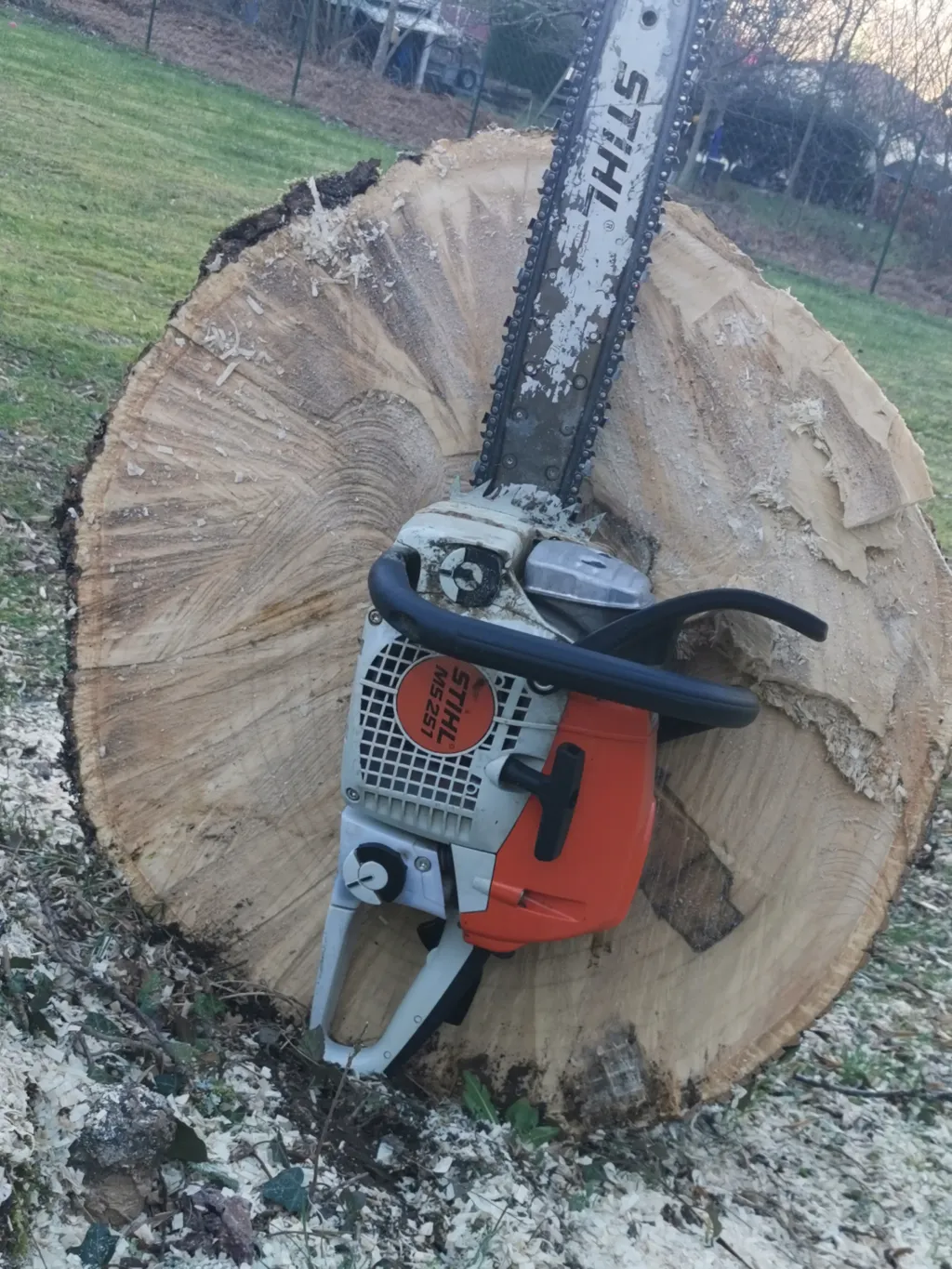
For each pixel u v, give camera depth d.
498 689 0.68
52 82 5.51
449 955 0.76
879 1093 0.99
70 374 2.27
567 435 0.76
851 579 0.80
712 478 0.80
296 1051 0.84
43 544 1.61
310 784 0.87
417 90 8.41
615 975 0.85
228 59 7.55
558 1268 0.73
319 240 0.82
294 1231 0.68
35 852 0.97
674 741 0.83
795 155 8.41
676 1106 0.85
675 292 0.79
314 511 0.85
